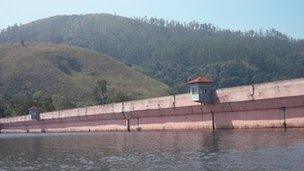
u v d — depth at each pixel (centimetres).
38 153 5722
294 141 4856
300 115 6650
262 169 3309
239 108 7794
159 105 9925
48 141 8438
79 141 7850
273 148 4416
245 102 7594
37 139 9488
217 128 8356
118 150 5500
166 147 5450
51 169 4034
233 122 7969
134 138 7662
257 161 3684
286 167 3312
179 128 9431
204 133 7575
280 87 6912
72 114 13900
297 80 6656
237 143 5216
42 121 15750
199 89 8444
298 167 3278
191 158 4200
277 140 5112
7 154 5775
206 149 4869
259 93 7306
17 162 4741
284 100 6844
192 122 9050
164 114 9875
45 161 4700
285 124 6888
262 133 6353
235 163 3681
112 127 12031
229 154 4275
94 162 4384
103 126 12475
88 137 9131
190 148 5109
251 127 7550
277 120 7038
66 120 14350
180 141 6188
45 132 15312
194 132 8144
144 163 4078
